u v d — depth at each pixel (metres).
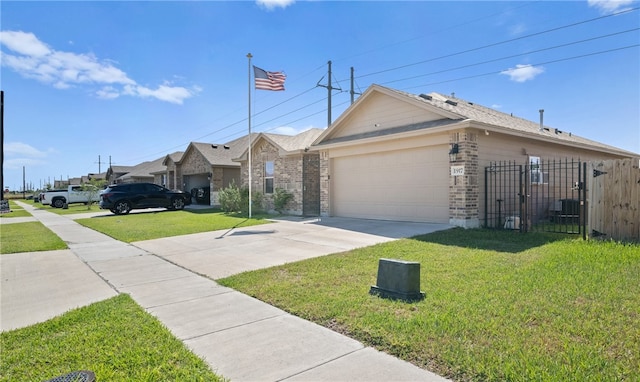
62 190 32.41
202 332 3.91
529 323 3.69
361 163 13.73
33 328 4.11
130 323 4.16
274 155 18.55
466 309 4.10
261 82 16.61
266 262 7.37
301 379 2.88
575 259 6.33
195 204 27.98
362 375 2.90
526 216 9.82
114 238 11.56
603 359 2.88
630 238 7.89
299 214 16.86
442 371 2.89
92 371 2.89
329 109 24.25
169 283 6.07
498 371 2.77
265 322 4.16
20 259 8.37
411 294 4.56
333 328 3.90
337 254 7.66
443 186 11.05
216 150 27.64
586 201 8.91
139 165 51.47
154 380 2.88
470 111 12.66
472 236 9.03
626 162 7.95
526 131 12.02
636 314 3.81
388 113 12.95
